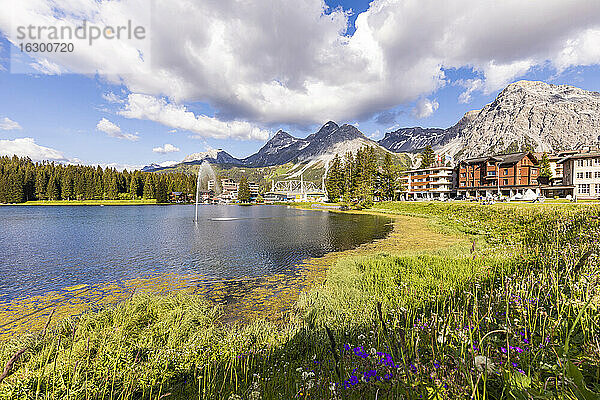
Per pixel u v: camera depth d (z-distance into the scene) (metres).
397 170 92.69
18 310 10.66
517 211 28.64
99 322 7.82
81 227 39.88
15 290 12.95
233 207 116.94
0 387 4.56
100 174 144.62
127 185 152.38
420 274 11.30
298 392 4.05
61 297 12.04
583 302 4.51
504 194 79.06
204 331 7.47
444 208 47.44
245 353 6.12
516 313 5.38
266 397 4.24
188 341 6.75
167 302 9.48
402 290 9.15
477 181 85.75
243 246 23.69
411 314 6.58
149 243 25.75
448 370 3.42
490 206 38.91
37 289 13.08
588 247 8.54
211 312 9.66
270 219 53.22
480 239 20.78
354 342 5.84
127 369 5.27
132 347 6.21
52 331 8.09
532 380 2.93
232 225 42.09
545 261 9.02
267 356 5.91
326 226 38.72
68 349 6.16
